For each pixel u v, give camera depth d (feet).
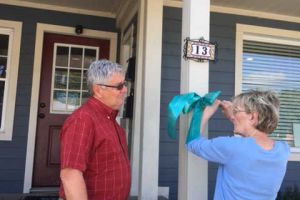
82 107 5.57
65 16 16.21
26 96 15.48
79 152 5.09
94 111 5.56
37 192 15.02
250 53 16.53
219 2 15.33
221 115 15.10
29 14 15.79
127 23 15.62
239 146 5.30
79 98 16.43
